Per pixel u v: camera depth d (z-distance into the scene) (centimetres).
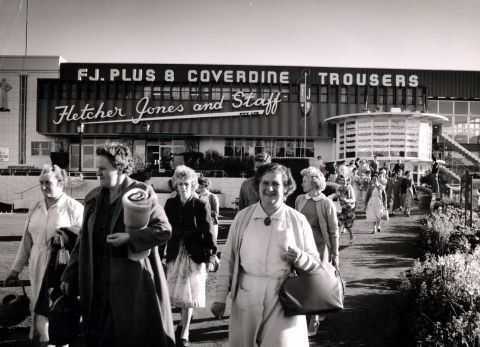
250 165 3534
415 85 4250
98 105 4144
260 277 358
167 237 360
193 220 532
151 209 364
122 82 4159
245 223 373
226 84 4188
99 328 366
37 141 4219
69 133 4125
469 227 1076
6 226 1794
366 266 951
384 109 4197
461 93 4362
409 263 984
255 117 4166
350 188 1273
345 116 3572
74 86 4150
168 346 367
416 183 3353
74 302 402
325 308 347
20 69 4234
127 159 388
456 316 508
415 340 518
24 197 3044
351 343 523
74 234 467
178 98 4169
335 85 4197
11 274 496
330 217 560
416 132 3384
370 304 671
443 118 3378
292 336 348
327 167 2634
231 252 378
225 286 373
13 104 4228
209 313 644
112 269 357
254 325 351
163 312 368
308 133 4162
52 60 4238
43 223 485
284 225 365
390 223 1709
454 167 3856
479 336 464
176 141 4181
